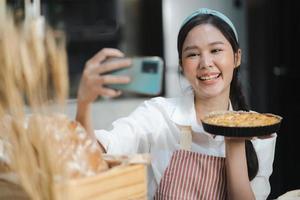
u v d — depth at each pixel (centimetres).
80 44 414
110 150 147
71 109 208
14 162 92
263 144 161
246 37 430
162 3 420
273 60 437
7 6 97
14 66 89
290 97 438
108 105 403
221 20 152
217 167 147
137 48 429
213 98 160
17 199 98
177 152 150
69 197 90
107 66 103
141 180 102
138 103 406
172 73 421
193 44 150
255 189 160
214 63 149
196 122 161
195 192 147
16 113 90
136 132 165
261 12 430
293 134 432
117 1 423
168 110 167
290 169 421
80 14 414
